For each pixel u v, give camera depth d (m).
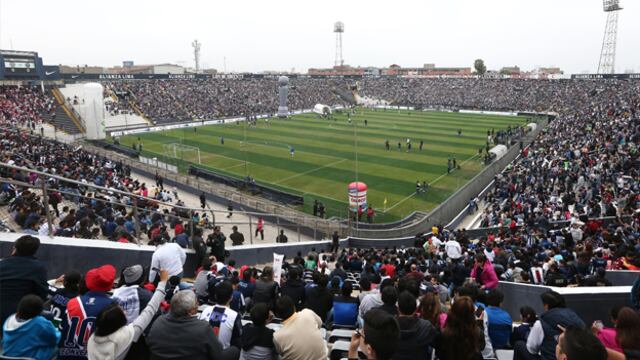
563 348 3.68
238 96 104.69
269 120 84.50
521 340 6.31
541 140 52.41
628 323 4.36
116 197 18.05
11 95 69.50
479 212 36.44
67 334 4.90
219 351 4.56
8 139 38.00
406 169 45.38
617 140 39.00
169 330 4.48
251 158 50.38
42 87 75.69
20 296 5.07
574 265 12.44
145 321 5.10
